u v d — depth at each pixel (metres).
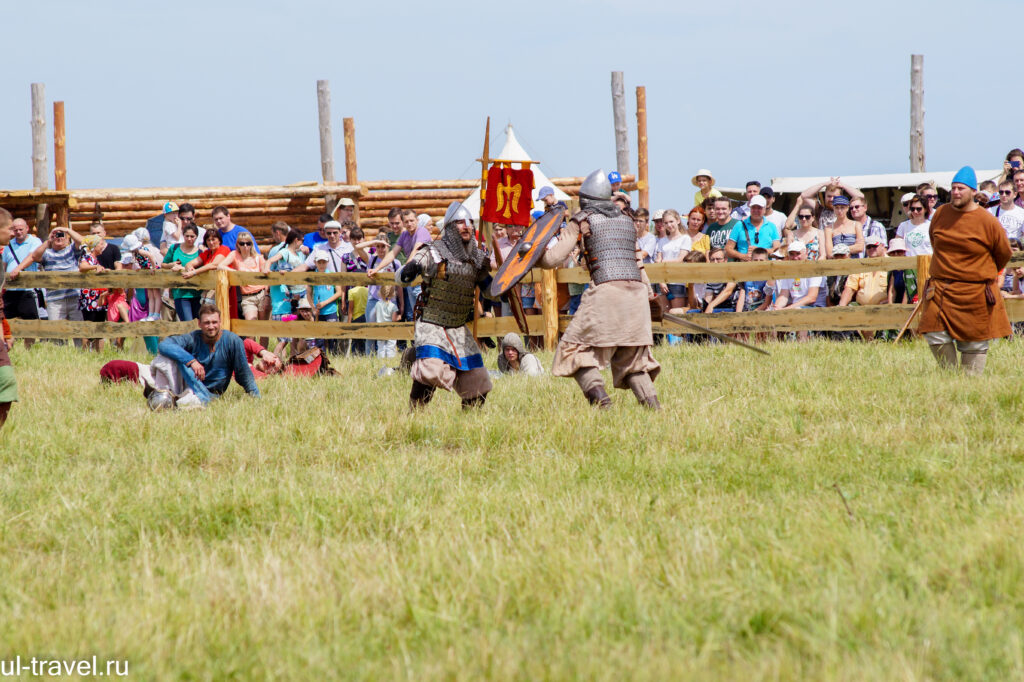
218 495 19.78
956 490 18.30
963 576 13.76
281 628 13.05
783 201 68.81
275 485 20.77
